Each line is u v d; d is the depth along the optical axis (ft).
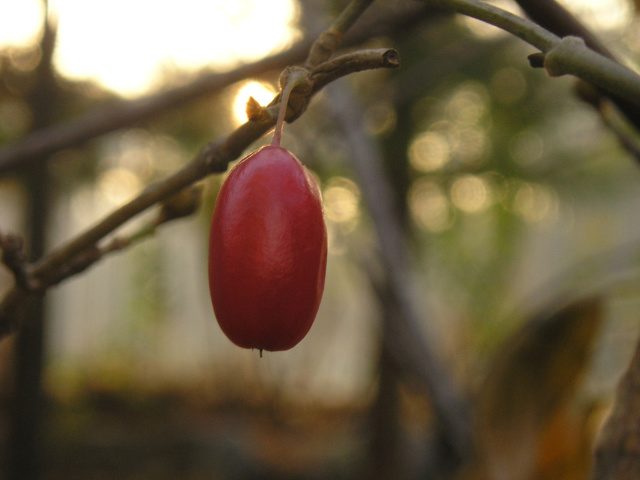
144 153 1.59
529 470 0.60
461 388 0.77
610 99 0.36
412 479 1.38
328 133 0.93
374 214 0.71
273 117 0.28
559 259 2.10
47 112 1.08
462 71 1.28
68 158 1.49
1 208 1.98
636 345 0.33
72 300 3.43
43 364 1.21
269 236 0.27
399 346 0.68
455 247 1.59
